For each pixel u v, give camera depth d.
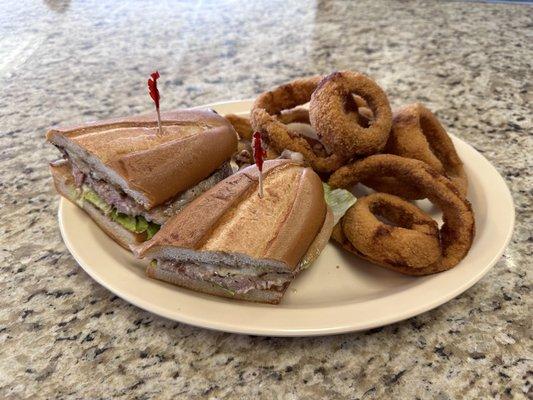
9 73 0.52
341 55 0.55
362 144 0.33
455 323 0.25
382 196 0.32
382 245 0.28
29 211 0.33
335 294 0.28
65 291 0.27
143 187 0.29
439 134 0.35
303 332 0.23
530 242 0.30
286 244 0.26
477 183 0.33
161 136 0.31
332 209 0.31
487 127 0.42
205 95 0.47
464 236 0.28
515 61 0.53
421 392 0.22
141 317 0.25
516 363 0.23
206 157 0.32
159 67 0.53
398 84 0.49
